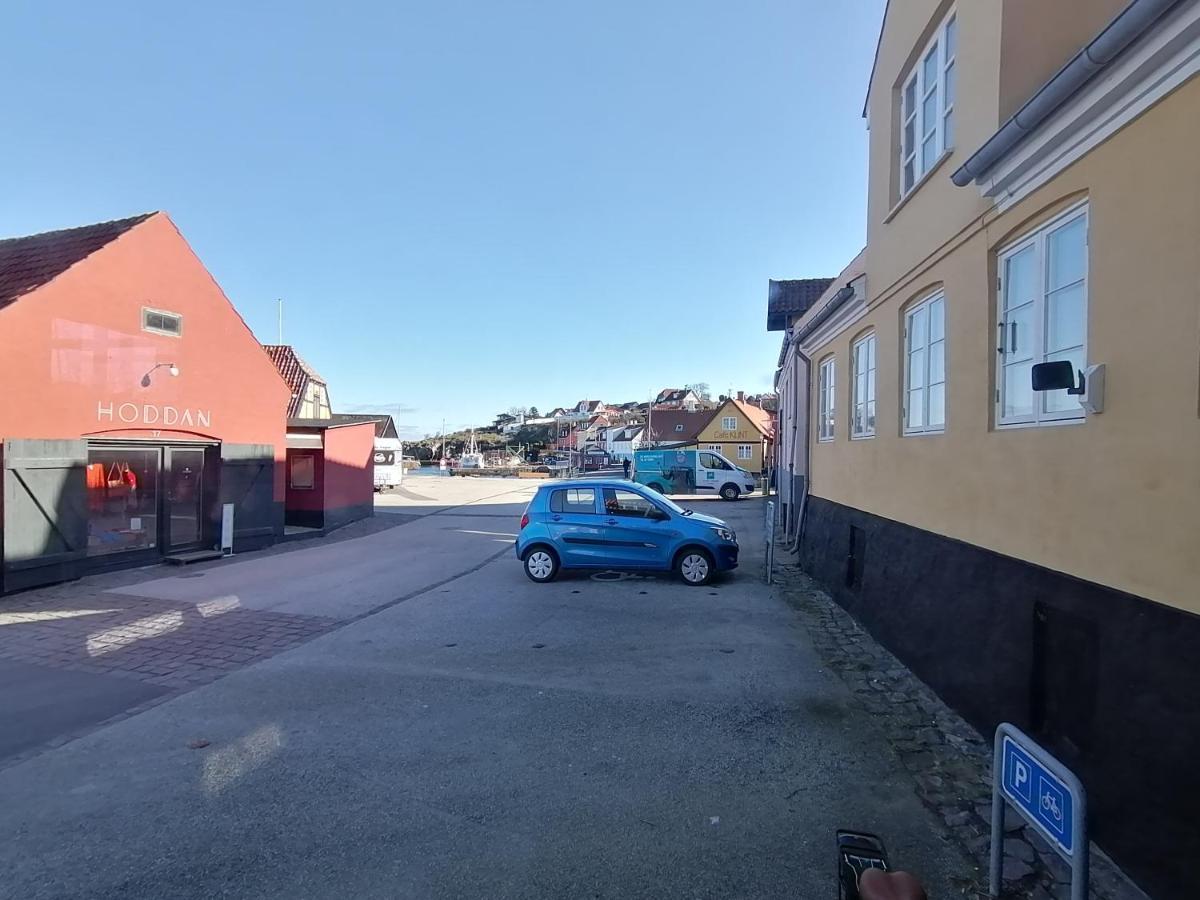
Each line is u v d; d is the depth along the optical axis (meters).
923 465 6.33
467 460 71.94
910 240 6.79
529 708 5.51
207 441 14.17
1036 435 4.33
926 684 5.92
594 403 138.00
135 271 12.36
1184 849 2.91
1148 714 3.18
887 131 7.69
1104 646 3.54
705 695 5.77
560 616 8.73
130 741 4.93
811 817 3.82
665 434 73.25
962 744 4.76
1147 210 3.33
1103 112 3.59
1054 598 4.04
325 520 19.41
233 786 4.22
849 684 6.04
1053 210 4.27
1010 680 4.50
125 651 7.27
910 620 6.39
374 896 3.15
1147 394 3.30
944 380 5.98
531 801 4.01
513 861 3.42
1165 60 3.13
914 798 4.03
